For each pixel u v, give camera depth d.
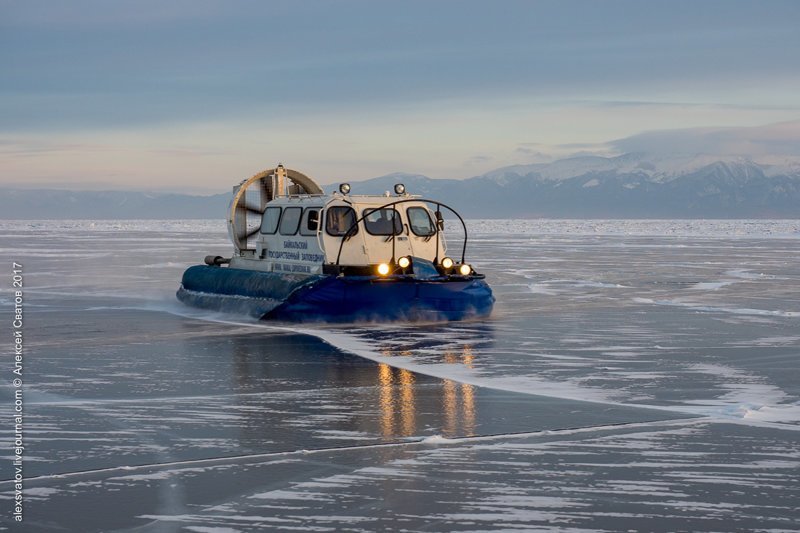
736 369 11.46
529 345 13.52
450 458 7.30
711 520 5.88
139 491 6.50
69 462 7.23
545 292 22.94
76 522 5.89
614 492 6.43
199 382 10.62
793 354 12.71
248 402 9.46
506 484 6.62
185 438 7.96
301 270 17.02
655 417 8.70
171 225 179.62
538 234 96.69
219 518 5.96
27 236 82.06
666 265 35.12
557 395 9.80
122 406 9.29
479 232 109.81
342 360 12.14
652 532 5.68
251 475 6.87
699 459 7.22
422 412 8.96
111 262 37.03
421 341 13.85
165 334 14.89
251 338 14.26
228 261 20.03
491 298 16.80
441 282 16.16
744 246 56.53
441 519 5.93
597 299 21.02
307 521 5.91
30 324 16.38
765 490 6.45
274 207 18.11
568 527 5.77
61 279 27.73
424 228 17.05
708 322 16.48
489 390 10.07
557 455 7.36
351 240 16.44
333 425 8.41
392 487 6.57
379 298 15.77
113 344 13.80
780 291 23.17
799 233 98.88
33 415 8.88
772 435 7.97
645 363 11.93
